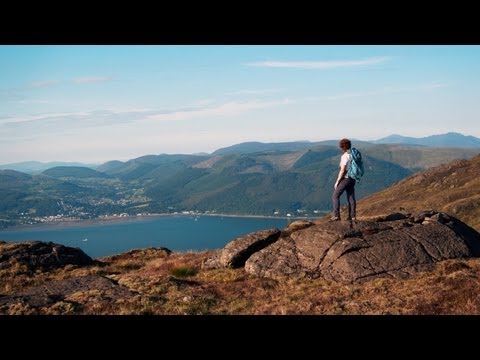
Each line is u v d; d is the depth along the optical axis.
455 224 18.56
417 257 15.64
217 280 16.84
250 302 13.76
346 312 11.91
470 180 149.75
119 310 13.23
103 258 25.97
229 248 18.75
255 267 16.94
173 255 24.16
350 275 15.05
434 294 12.35
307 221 20.48
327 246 16.55
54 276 19.59
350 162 17.77
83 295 14.59
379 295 13.14
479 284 12.52
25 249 21.78
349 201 18.11
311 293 14.06
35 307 13.58
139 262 23.50
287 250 17.22
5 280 18.95
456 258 15.99
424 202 139.00
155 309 13.19
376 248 15.97
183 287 15.66
